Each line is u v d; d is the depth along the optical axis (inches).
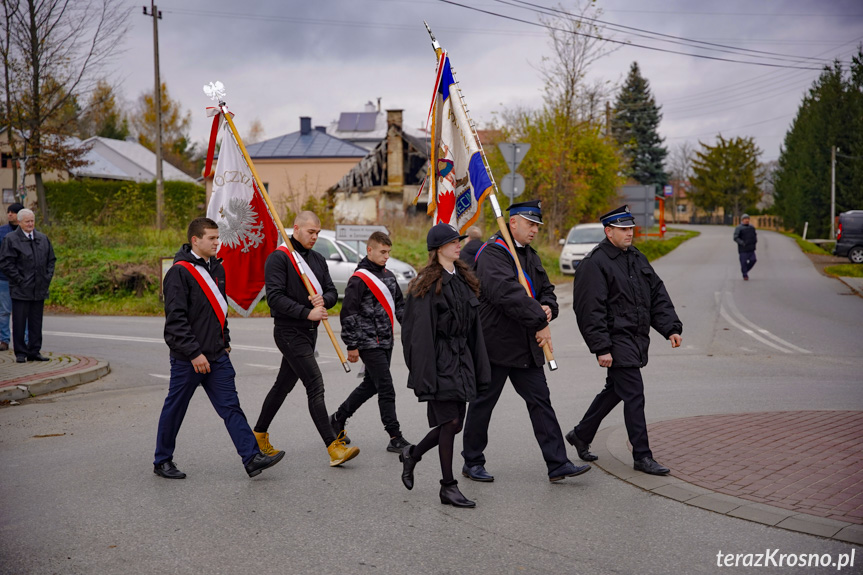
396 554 158.6
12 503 191.0
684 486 198.4
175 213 1176.8
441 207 259.6
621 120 2714.1
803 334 497.4
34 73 1039.6
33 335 385.7
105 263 724.0
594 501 191.3
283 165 2103.8
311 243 234.7
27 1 1006.4
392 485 207.3
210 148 257.6
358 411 299.4
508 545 163.0
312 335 230.5
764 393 327.0
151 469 220.7
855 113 1868.8
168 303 207.8
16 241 376.8
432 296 187.0
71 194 1505.9
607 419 282.5
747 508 180.5
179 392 212.1
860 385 343.3
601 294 212.4
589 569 150.3
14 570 150.3
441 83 256.2
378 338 239.5
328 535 169.5
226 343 215.9
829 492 188.9
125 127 2930.6
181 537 168.1
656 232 2098.9
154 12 1194.0
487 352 206.8
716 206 3294.8
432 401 189.6
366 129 2950.3
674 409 296.8
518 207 216.1
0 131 1138.0
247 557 157.0
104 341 484.1
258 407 306.2
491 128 1309.1
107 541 165.8
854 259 1118.4
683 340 481.1
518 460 230.5
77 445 247.3
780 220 2514.8
